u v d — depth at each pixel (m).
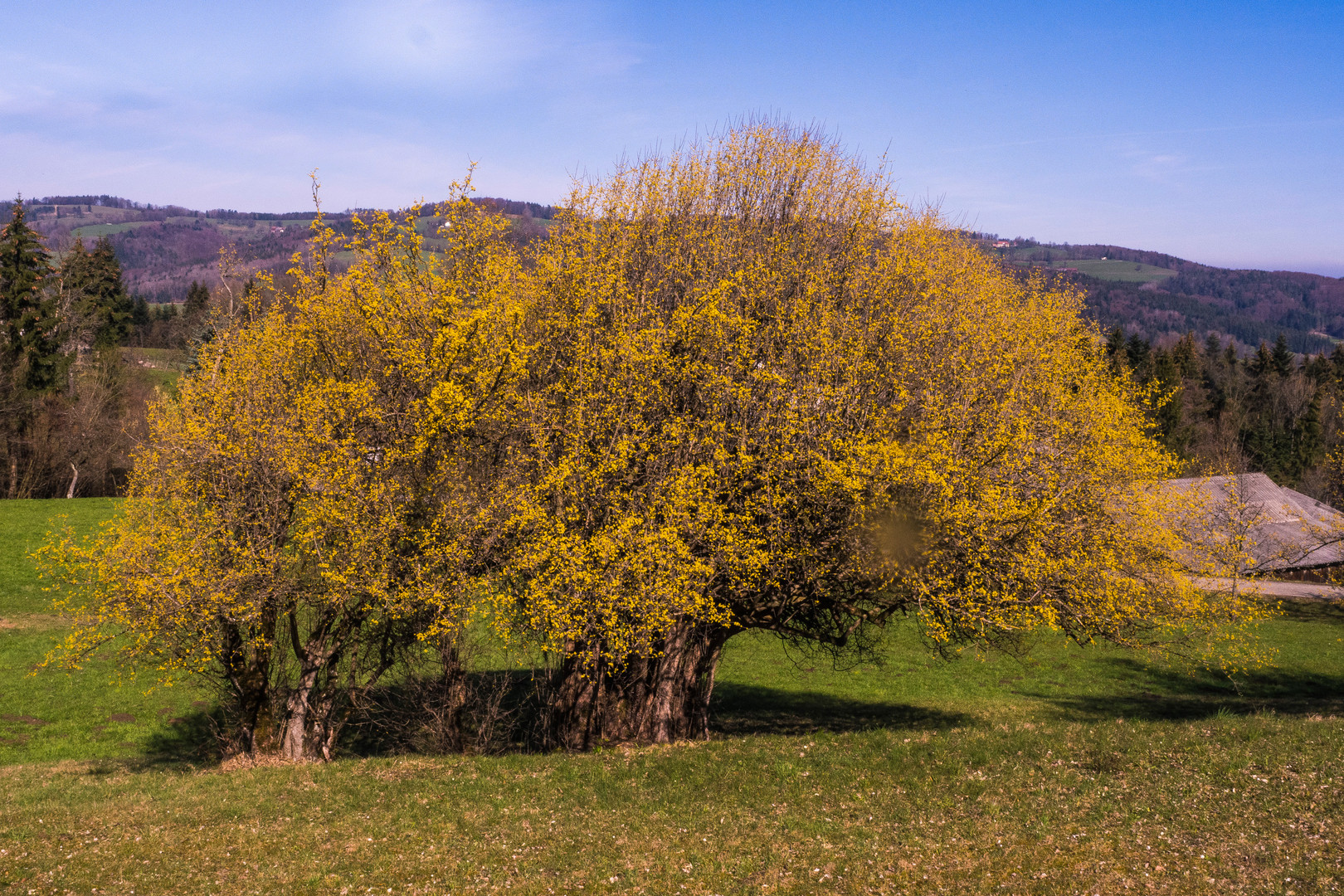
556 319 17.36
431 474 16.20
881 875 10.20
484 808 13.41
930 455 15.05
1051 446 16.75
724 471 16.17
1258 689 32.72
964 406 16.05
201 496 16.58
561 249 18.38
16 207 60.81
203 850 12.16
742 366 16.62
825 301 17.50
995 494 15.20
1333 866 9.20
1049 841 10.53
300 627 20.97
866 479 15.05
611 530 15.33
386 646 18.42
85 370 67.00
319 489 16.03
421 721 20.30
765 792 13.16
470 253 17.88
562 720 19.30
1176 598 17.02
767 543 16.31
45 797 15.69
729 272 17.84
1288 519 54.56
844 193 19.83
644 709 19.00
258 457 16.25
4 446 61.44
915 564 15.68
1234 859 9.62
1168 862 9.71
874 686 32.44
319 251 17.31
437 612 16.08
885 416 15.99
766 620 18.84
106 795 15.58
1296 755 12.48
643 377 16.08
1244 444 89.94
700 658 19.67
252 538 16.34
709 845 11.45
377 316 16.53
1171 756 12.95
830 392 16.19
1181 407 83.25
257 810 13.88
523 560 15.06
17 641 31.36
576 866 11.09
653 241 19.00
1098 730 14.81
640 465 16.30
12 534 43.22
